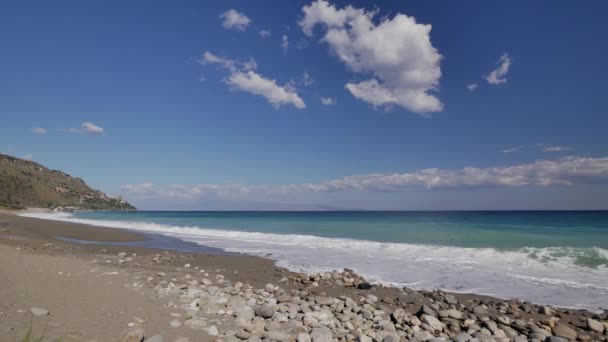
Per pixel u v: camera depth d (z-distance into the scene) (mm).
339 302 8883
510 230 29391
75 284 8086
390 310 8758
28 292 6711
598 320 8406
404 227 33969
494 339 6957
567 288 11484
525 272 13781
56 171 154125
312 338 6148
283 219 56344
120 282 9281
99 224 41625
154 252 18016
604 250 17000
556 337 6867
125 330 5492
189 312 6879
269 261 16031
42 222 40188
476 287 11703
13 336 4535
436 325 7668
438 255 17453
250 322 6762
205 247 20906
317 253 18500
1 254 11383
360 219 55125
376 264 15484
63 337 4777
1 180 109562
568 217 63344
